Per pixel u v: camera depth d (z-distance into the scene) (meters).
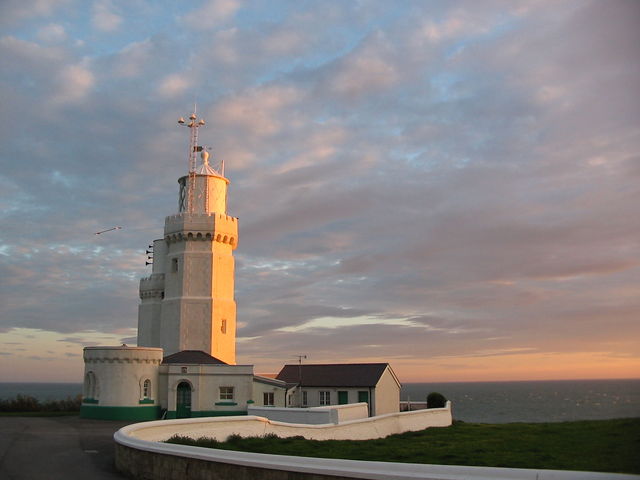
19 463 22.59
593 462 19.95
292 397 52.91
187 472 17.19
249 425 29.14
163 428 25.55
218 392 50.50
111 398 47.56
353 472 13.25
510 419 114.00
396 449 28.02
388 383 53.78
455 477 12.26
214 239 59.66
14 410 58.53
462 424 47.84
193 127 64.81
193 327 57.88
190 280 58.81
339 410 38.12
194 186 62.69
